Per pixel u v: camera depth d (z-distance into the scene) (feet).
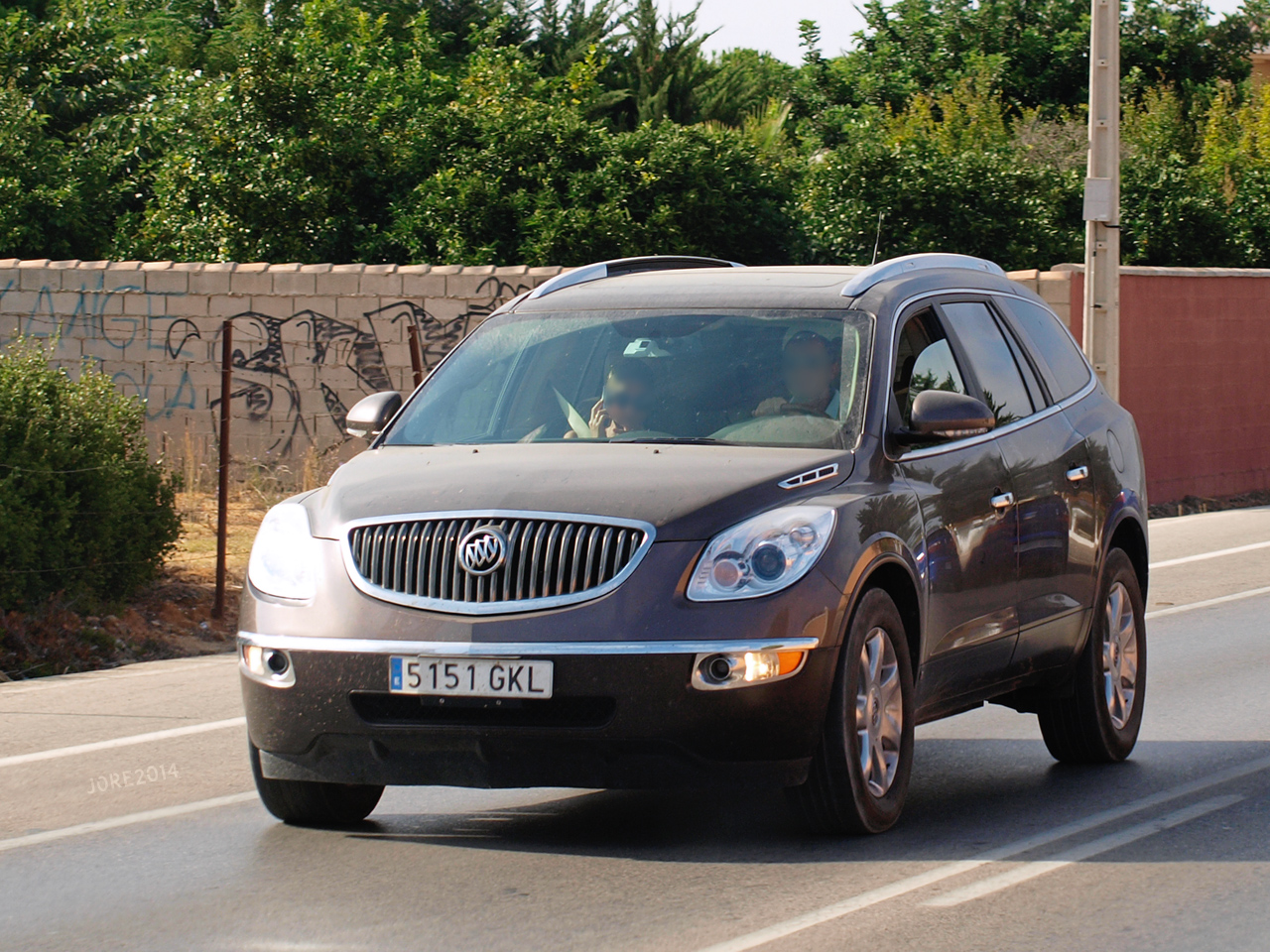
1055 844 54.80
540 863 52.54
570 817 59.26
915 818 58.70
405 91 281.74
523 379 62.85
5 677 94.07
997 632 61.98
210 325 180.45
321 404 178.19
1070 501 67.82
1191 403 198.70
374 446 63.00
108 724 79.15
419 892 49.47
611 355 61.98
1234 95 377.71
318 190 228.63
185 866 53.57
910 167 233.35
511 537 50.55
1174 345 195.93
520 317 66.28
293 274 178.40
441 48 431.02
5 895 50.62
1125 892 48.98
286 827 58.75
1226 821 58.23
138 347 182.29
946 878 50.26
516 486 52.29
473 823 58.70
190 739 75.61
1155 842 55.16
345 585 52.21
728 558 50.11
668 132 234.17
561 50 444.55
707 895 48.39
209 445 180.04
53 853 55.88
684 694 48.98
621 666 48.98
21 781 67.41
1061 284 174.70
